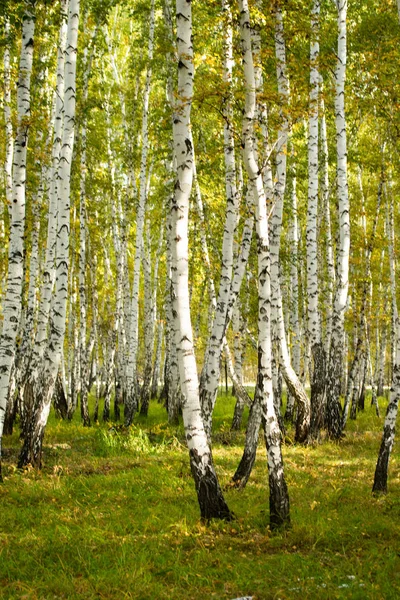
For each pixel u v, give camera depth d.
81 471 10.91
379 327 31.53
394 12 15.70
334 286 20.31
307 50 15.02
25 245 18.97
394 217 21.23
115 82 23.92
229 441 15.23
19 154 10.31
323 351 15.09
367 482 10.16
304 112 8.92
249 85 7.84
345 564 6.09
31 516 7.90
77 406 28.19
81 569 6.06
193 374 7.67
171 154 19.28
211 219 22.09
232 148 11.91
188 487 9.64
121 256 22.45
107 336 29.88
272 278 11.80
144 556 6.25
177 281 7.67
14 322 10.12
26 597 5.30
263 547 6.75
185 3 7.68
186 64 7.68
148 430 17.00
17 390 18.47
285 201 20.91
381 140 17.50
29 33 10.52
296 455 13.06
